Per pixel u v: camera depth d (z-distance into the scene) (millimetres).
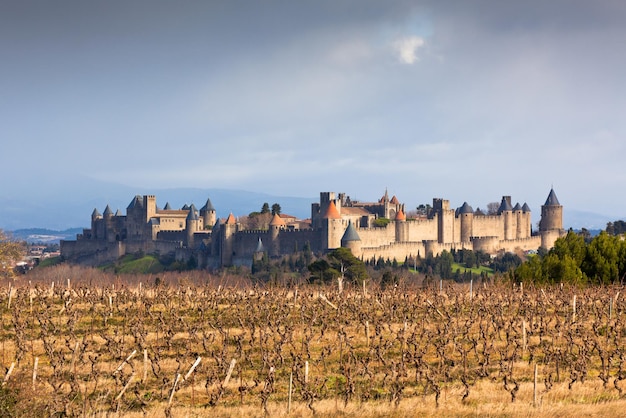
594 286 79688
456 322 59188
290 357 49531
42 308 60156
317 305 63625
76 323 56562
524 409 38781
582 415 37625
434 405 40219
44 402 36938
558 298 67688
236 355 47969
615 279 86188
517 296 70188
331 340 53844
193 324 55812
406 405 40094
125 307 63000
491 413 37969
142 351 48188
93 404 39281
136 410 39312
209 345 49906
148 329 56250
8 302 63031
